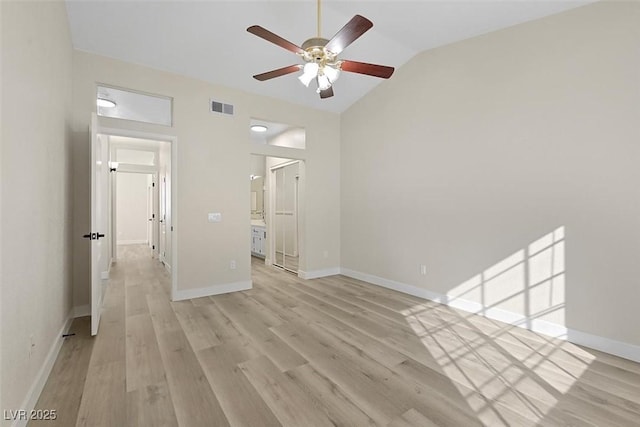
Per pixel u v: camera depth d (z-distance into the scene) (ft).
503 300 9.90
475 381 6.46
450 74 11.50
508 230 9.81
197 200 12.39
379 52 12.34
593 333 8.03
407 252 13.25
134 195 30.68
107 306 11.19
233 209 13.30
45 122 6.40
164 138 11.64
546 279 8.93
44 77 6.31
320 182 16.33
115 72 10.71
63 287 8.44
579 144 8.30
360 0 9.15
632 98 7.45
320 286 14.37
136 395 5.86
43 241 6.24
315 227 16.15
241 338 8.50
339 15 9.89
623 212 7.59
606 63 7.84
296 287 14.15
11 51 4.56
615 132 7.70
